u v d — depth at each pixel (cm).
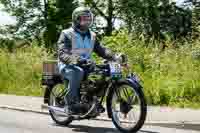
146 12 5641
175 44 1627
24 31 5928
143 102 912
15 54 1947
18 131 984
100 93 973
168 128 1038
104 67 967
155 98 1376
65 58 984
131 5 5678
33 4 5884
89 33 1016
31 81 1802
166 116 1145
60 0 5822
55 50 1902
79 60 978
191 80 1413
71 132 979
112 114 968
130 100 927
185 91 1389
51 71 1066
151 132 980
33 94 1656
